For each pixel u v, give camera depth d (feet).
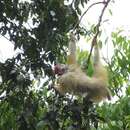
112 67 35.42
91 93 23.20
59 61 29.71
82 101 24.85
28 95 28.99
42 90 29.43
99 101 23.39
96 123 25.27
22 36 30.04
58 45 29.60
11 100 28.89
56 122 24.44
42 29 29.30
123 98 33.35
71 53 23.70
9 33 30.27
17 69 28.71
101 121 26.53
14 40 30.12
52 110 24.75
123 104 33.09
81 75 23.32
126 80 35.65
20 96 28.89
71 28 29.32
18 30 30.25
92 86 23.06
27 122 26.76
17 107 29.04
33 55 29.55
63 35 29.17
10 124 29.68
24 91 28.96
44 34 29.22
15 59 29.22
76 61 23.67
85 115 24.90
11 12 30.48
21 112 27.58
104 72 23.45
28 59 29.53
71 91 23.45
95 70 23.43
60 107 25.07
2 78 28.63
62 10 29.22
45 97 28.99
